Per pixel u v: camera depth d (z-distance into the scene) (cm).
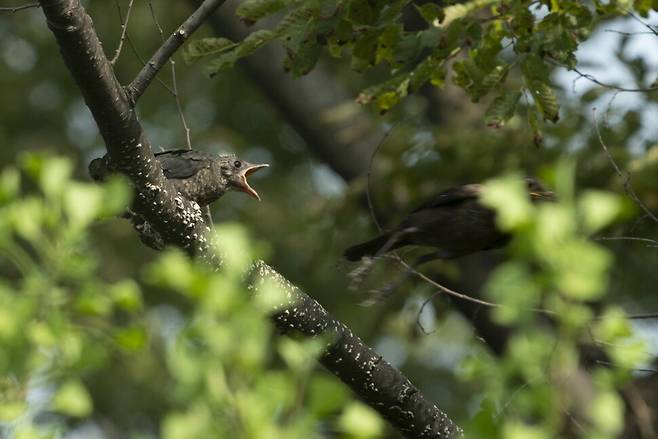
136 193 931
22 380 475
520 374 447
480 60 1046
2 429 478
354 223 1689
